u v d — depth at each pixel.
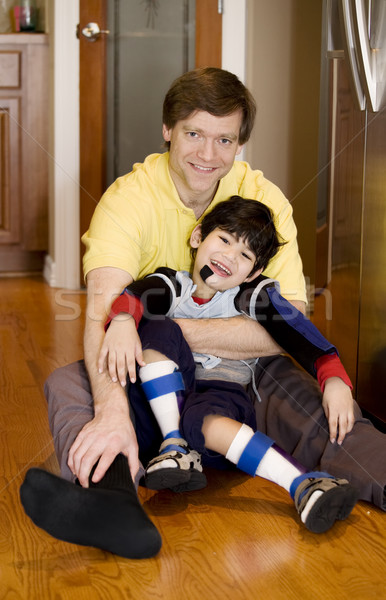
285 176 3.29
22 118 3.90
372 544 1.26
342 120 2.06
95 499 1.12
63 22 3.51
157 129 3.62
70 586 1.13
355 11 1.82
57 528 1.12
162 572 1.17
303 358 1.49
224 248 1.51
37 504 1.10
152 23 3.50
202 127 1.44
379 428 1.88
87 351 1.41
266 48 3.25
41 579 1.15
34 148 3.93
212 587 1.13
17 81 3.86
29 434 1.79
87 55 3.51
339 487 1.24
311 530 1.26
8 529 1.31
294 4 3.19
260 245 1.53
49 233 3.96
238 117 1.46
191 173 1.48
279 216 1.65
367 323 1.93
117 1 3.48
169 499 1.43
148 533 1.13
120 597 1.10
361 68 1.85
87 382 1.45
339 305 2.10
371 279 1.90
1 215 3.98
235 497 1.45
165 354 1.40
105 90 3.56
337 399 1.44
